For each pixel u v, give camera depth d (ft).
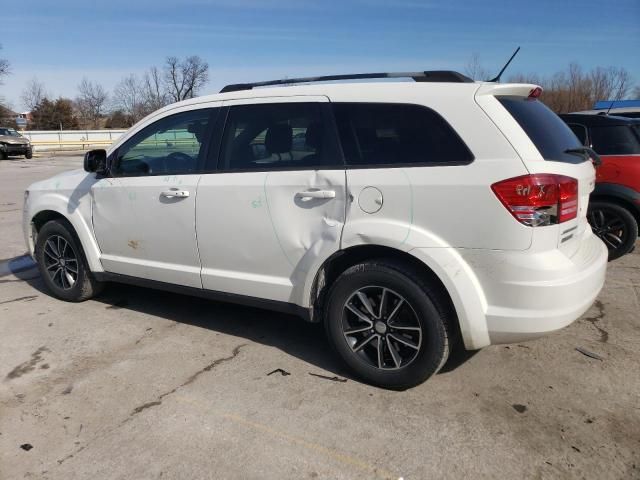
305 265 11.11
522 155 9.25
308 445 9.06
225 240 12.16
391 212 10.08
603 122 19.01
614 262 19.43
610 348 12.49
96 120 225.15
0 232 27.22
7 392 10.94
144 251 13.76
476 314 9.61
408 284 10.08
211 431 9.49
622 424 9.52
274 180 11.36
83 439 9.34
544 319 9.26
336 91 11.11
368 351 11.03
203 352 12.68
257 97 12.05
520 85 10.23
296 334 13.66
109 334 13.79
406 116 10.28
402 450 8.89
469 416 9.82
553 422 9.61
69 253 16.01
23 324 14.51
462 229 9.53
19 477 8.42
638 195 18.35
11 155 95.25
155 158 13.47
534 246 9.17
